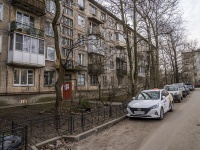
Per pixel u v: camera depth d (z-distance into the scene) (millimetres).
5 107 12977
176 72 31656
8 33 15227
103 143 5270
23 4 15734
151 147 4809
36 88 17219
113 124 7648
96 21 25484
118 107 9727
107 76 26250
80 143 5285
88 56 23438
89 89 23562
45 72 18484
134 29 13625
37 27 17781
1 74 14555
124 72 29031
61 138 5438
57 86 8195
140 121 8211
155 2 14383
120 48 17859
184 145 4879
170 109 10805
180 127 6859
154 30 16109
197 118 8461
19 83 15844
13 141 4168
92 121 7105
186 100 17812
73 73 21688
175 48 28969
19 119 7926
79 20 23047
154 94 9516
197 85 56469
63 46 19672
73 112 9586
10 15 15477
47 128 6348
